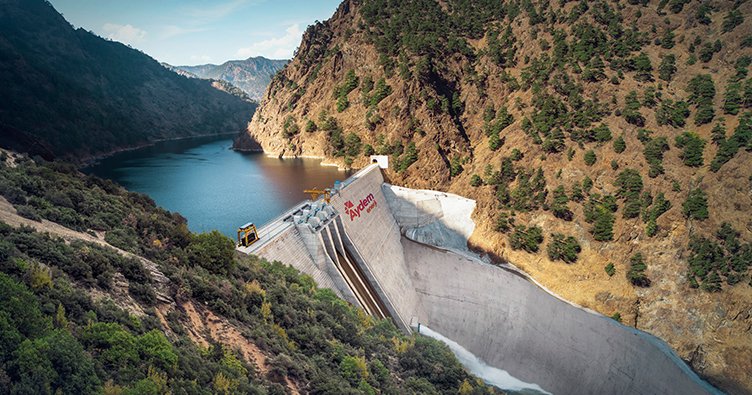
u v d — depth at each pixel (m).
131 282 40.91
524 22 180.00
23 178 53.41
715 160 116.38
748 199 109.38
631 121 133.88
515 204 136.88
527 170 140.88
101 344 31.33
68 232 45.78
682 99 134.88
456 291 132.00
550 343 115.62
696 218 113.19
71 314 32.41
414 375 59.22
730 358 100.69
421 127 167.88
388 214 147.00
